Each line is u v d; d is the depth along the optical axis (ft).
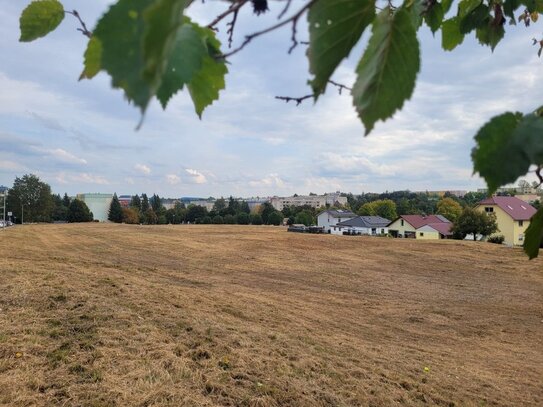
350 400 22.33
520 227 150.92
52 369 20.98
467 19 4.25
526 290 61.82
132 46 1.09
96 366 21.68
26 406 17.65
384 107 1.90
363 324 41.83
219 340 28.32
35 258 64.03
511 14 4.15
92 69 1.99
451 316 46.68
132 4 1.13
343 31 1.86
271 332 33.12
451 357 33.22
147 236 134.51
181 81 1.83
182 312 34.30
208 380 21.88
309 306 47.44
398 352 33.17
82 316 29.01
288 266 78.95
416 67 1.86
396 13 1.88
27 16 2.54
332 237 136.67
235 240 123.24
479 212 152.66
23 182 292.40
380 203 263.29
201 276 63.00
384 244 116.26
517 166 1.74
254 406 20.18
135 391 19.71
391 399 23.12
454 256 94.58
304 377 24.40
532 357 34.19
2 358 21.49
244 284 59.06
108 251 91.09
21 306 30.42
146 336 26.71
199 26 1.99
